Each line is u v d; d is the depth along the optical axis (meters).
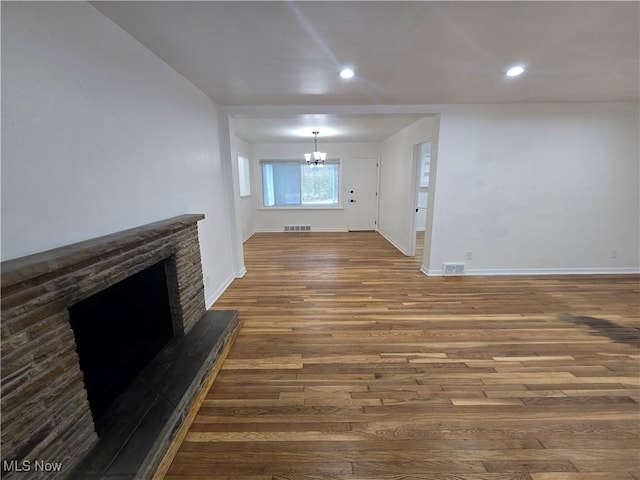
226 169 3.62
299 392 1.83
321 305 3.08
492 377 1.96
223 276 3.53
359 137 6.11
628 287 3.49
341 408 1.70
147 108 1.96
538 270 3.96
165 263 2.01
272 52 2.01
